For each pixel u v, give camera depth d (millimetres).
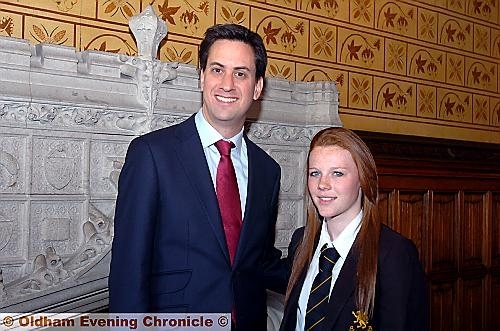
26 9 2668
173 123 2865
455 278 4508
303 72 3682
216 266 1881
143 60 2762
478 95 4812
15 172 2416
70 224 2596
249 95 1914
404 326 1758
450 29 4586
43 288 2354
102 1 2893
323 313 1830
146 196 1827
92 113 2605
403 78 4246
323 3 3791
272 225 2145
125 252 1809
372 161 1880
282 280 2174
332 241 1927
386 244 1841
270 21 3529
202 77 1963
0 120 2363
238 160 2027
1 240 2396
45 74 2488
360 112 3975
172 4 3135
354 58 3949
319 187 1854
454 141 4449
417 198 4238
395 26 4195
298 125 3361
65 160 2564
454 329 4504
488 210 4746
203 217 1879
